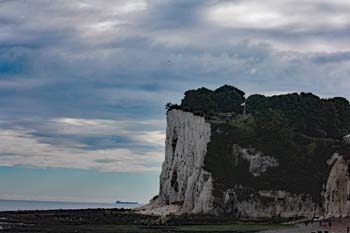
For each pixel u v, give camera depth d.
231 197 141.38
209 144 154.50
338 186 137.88
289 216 138.12
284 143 151.62
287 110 175.50
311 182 144.00
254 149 149.62
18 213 168.12
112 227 116.62
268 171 146.12
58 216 151.12
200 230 107.88
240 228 112.38
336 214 135.00
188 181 152.75
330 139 159.12
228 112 183.00
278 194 141.38
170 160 173.00
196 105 185.50
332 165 144.75
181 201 160.38
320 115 174.38
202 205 141.25
